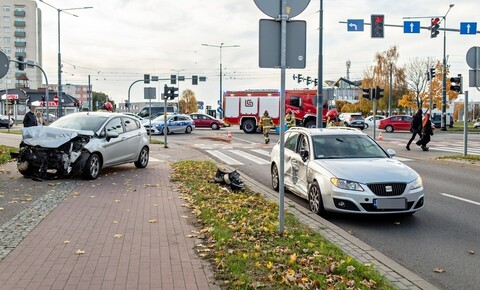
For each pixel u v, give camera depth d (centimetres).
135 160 1433
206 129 4681
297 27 625
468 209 924
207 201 900
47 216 768
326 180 830
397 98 6800
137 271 512
